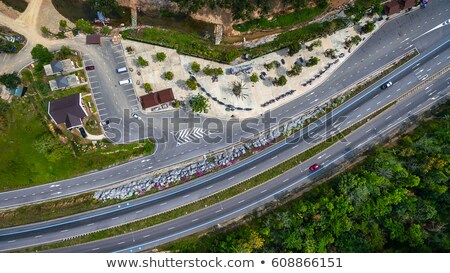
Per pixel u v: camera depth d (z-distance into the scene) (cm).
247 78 10331
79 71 10050
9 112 9894
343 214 9106
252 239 9119
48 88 9938
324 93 10394
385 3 10425
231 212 9956
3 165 9881
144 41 10225
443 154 9269
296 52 10231
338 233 9081
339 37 10456
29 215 9819
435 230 8912
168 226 9894
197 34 10650
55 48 10100
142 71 10200
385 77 10450
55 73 9881
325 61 10412
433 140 9556
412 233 8806
